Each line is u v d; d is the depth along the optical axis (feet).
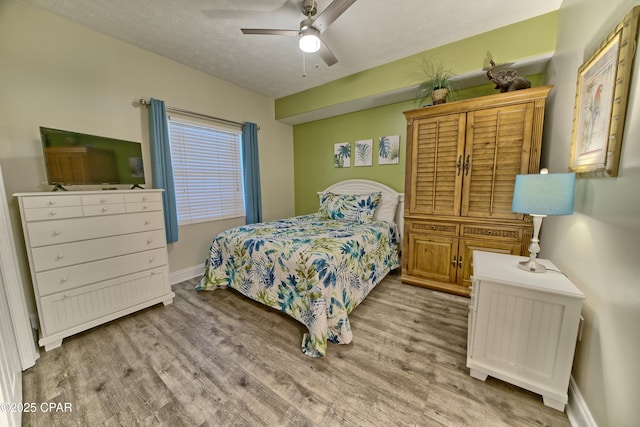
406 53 8.29
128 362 5.17
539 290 3.93
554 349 3.93
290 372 4.86
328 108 11.11
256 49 8.01
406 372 4.81
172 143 9.07
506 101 6.77
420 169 8.29
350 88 9.94
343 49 8.00
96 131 7.20
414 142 8.30
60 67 6.52
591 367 3.63
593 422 3.40
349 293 6.40
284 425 3.80
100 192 6.15
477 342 4.56
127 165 7.14
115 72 7.48
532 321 4.06
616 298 3.17
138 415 3.99
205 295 8.28
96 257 6.15
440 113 7.75
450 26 6.89
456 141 7.58
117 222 6.48
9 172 5.88
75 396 4.34
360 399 4.23
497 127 6.95
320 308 5.40
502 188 7.06
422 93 9.05
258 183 11.91
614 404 3.05
